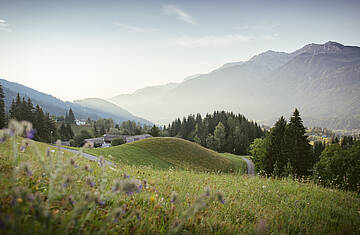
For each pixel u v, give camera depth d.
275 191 7.92
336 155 33.50
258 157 49.00
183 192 5.45
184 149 56.38
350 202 7.77
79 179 3.54
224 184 8.03
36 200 2.16
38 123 84.75
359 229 4.63
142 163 40.53
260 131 132.75
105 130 170.50
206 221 3.53
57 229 2.18
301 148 42.25
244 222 4.02
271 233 3.53
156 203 4.05
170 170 10.67
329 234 4.08
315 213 5.55
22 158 4.34
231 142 111.75
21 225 1.96
